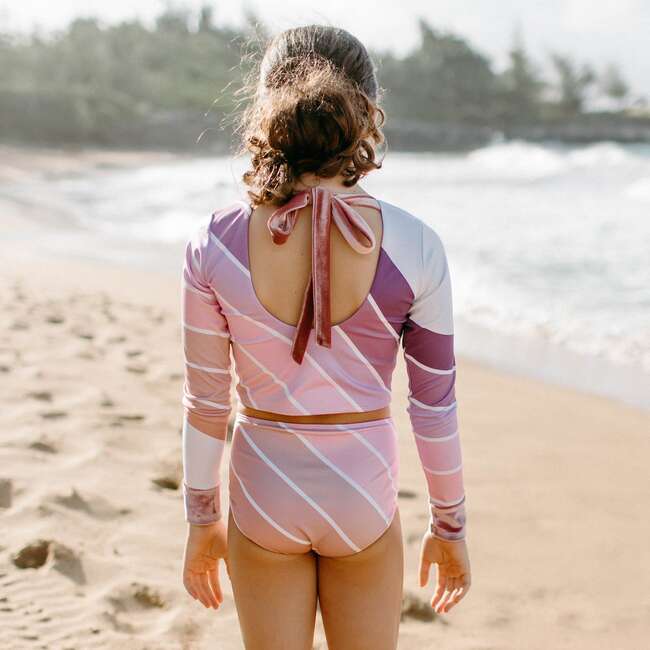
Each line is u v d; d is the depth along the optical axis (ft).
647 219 51.24
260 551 5.60
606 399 18.97
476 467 14.35
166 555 10.36
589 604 10.16
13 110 219.61
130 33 351.87
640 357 23.06
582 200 65.77
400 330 5.45
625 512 12.66
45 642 8.33
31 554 9.92
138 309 24.77
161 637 8.79
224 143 232.32
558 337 25.44
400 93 392.27
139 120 251.19
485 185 86.07
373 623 5.70
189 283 5.48
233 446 5.70
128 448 13.43
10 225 51.65
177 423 14.65
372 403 5.44
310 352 5.26
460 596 6.05
